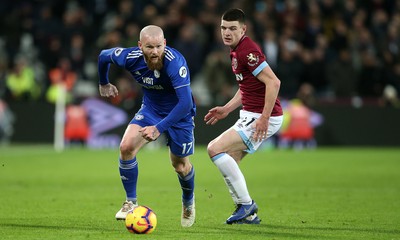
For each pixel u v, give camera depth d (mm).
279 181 45906
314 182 45406
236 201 28656
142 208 26031
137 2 78125
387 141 70562
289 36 74688
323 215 31531
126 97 69688
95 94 73250
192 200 28062
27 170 51469
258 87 28375
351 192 40344
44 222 28844
